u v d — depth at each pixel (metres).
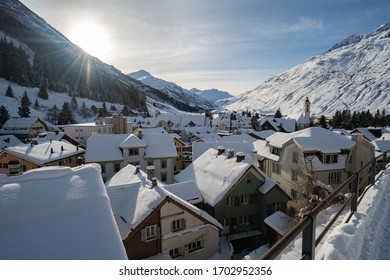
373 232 6.27
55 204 6.12
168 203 16.91
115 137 40.38
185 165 54.22
